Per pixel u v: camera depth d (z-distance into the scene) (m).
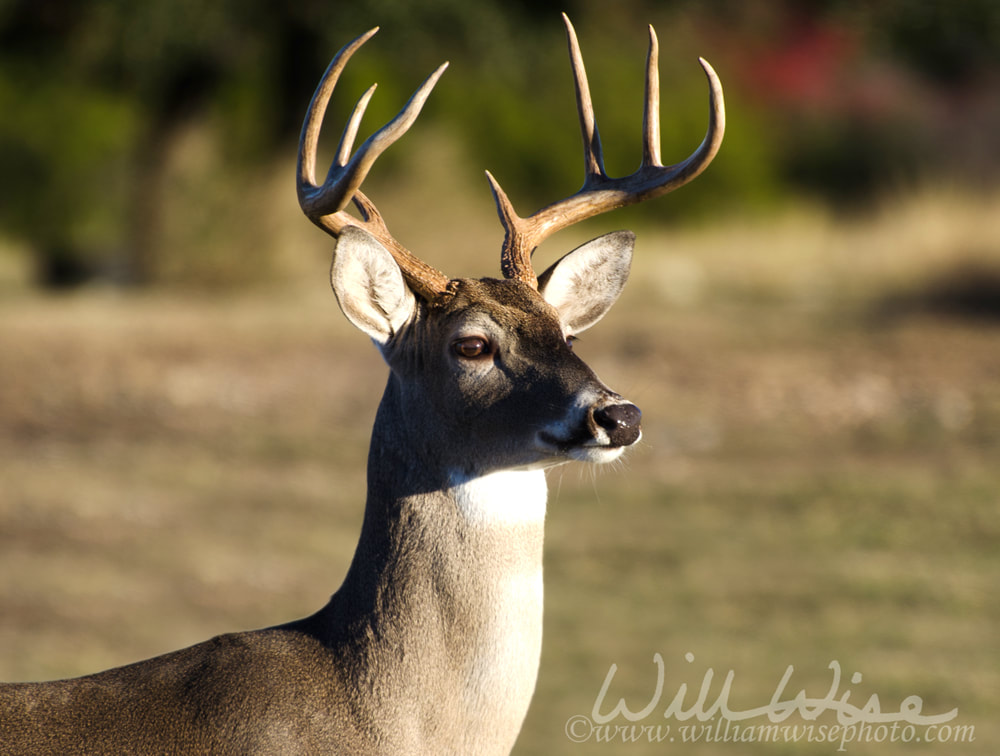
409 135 65.50
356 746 11.41
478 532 11.94
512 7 57.72
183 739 11.12
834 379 41.41
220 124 64.00
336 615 12.04
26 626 23.33
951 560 27.06
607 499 31.52
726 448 35.25
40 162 76.06
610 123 86.38
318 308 55.75
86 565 26.78
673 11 61.94
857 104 97.94
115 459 34.62
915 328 48.75
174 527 29.45
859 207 85.69
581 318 14.24
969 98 96.75
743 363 43.25
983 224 61.53
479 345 12.27
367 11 55.66
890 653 22.66
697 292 58.84
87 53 59.84
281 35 58.94
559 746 19.36
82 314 52.78
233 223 61.75
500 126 84.12
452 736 11.70
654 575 26.47
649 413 37.97
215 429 37.56
